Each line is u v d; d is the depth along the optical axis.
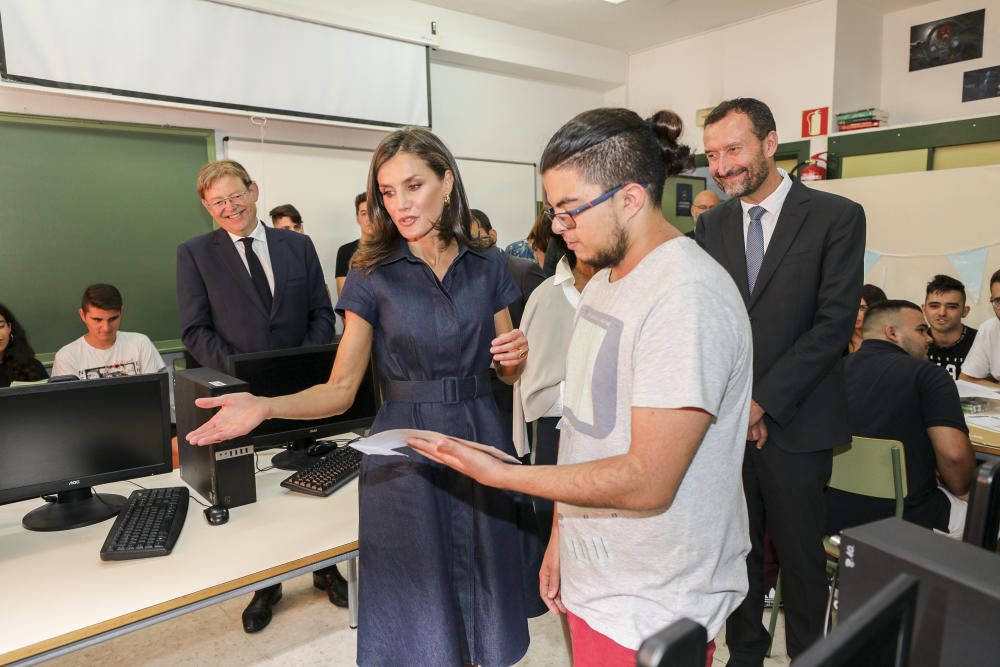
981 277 3.54
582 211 0.86
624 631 0.90
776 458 1.73
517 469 0.89
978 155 3.98
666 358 0.79
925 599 0.57
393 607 1.41
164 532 1.50
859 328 3.47
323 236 4.51
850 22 4.74
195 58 3.71
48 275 3.53
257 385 2.02
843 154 4.57
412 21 4.67
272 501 1.76
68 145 3.52
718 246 1.92
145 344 3.17
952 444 1.97
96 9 3.39
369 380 2.19
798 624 1.78
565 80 5.88
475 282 1.47
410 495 1.39
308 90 4.15
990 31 4.42
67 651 1.16
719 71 5.44
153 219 3.82
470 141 5.38
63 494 1.70
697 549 0.88
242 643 2.23
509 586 1.46
